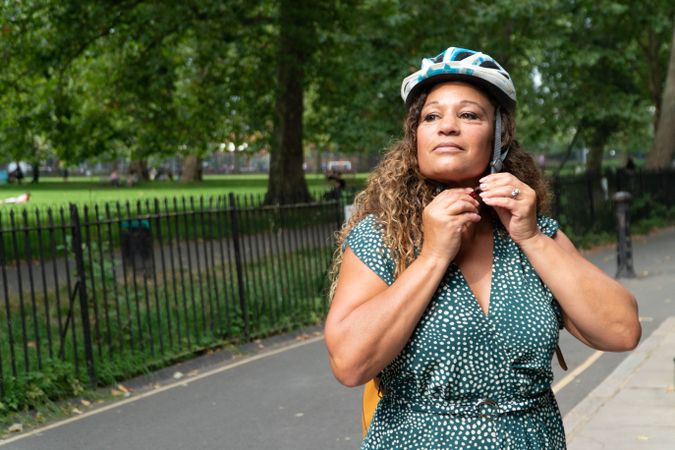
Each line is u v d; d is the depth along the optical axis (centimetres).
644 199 2181
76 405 730
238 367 863
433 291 195
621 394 667
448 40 2053
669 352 815
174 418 691
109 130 2394
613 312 203
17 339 871
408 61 2005
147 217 870
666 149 2581
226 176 8388
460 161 202
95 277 845
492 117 206
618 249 1384
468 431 199
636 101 2877
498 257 208
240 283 975
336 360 196
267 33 2289
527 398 204
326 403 716
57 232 1720
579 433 575
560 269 203
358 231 209
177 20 2097
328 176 2770
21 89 2200
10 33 2067
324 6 2141
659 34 3334
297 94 2486
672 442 544
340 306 201
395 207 206
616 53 2723
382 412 209
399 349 195
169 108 2431
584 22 2703
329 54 2300
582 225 1884
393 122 2094
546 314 204
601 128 2948
